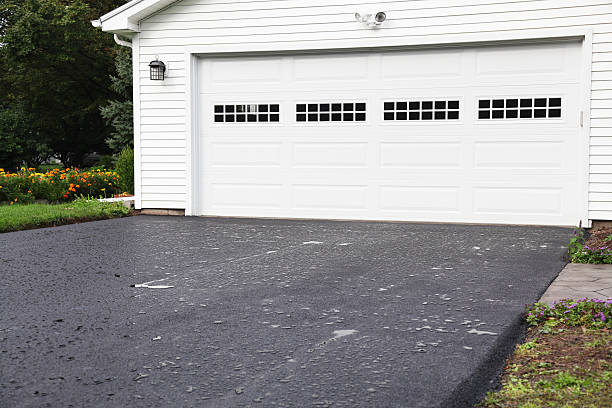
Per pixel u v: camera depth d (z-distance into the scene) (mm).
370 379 2836
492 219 8914
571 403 2488
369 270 5398
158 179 10266
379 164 9367
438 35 8914
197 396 2652
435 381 2811
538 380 2777
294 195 9758
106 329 3641
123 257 6109
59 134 28547
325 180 9609
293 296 4441
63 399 2619
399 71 9234
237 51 9789
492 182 8883
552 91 8586
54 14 23750
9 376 2883
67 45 24406
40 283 4906
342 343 3359
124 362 3072
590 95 8328
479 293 4500
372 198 9422
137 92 10258
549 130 8609
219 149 10062
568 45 8500
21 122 26203
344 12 9328
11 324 3746
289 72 9711
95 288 4723
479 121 8906
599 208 8352
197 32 9938
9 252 6406
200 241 7184
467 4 8789
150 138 10258
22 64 24969
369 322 3764
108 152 30109
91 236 7613
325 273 5273
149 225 8773
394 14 9094
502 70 8789
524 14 8562
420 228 8391
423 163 9172
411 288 4680
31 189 11664
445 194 9102
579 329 3482
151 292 4590
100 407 2541
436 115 9094
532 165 8703
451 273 5242
